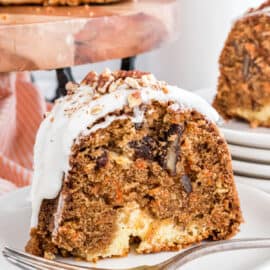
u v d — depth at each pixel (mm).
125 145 390
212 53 844
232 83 571
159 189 398
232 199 407
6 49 509
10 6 607
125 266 388
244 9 797
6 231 404
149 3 607
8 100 581
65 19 530
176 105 392
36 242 390
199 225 408
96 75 421
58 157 384
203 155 402
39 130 406
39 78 959
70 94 416
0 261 374
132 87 393
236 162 471
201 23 840
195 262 380
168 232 403
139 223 399
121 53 551
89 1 611
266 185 464
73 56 529
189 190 403
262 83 557
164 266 373
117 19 542
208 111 397
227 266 377
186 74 885
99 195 390
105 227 393
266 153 468
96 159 385
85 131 381
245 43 562
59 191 387
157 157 397
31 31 511
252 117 563
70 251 392
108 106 384
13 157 571
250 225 415
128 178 394
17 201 431
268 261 381
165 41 586
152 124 394
